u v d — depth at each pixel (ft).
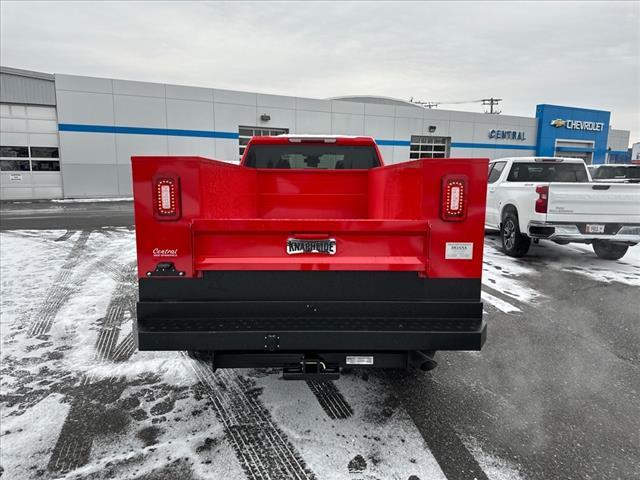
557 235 24.39
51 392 10.78
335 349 8.27
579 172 31.19
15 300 17.98
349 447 8.69
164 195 8.15
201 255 8.39
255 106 78.38
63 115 66.33
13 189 66.18
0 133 64.28
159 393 10.79
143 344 8.21
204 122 74.79
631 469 8.18
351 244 8.46
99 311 16.72
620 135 135.95
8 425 9.37
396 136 92.22
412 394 10.91
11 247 29.32
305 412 9.99
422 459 8.36
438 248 8.44
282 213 14.90
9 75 62.90
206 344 8.19
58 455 8.39
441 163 8.24
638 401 10.74
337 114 85.71
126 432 9.15
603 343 14.39
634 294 19.98
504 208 29.27
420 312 8.54
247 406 10.22
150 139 71.51
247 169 13.43
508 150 106.63
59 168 68.33
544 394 11.02
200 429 9.27
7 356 12.81
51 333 14.56
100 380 11.43
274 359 8.77
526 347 14.01
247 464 8.14
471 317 8.57
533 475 7.97
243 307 8.44
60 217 45.80
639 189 23.86
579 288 20.94
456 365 12.66
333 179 14.78
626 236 24.13
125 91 68.95
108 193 70.23
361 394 10.87
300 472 7.93
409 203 9.37
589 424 9.70
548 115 108.27
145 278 8.38
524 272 24.12
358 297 8.53
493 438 9.11
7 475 7.83
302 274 8.45
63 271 22.85
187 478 7.76
